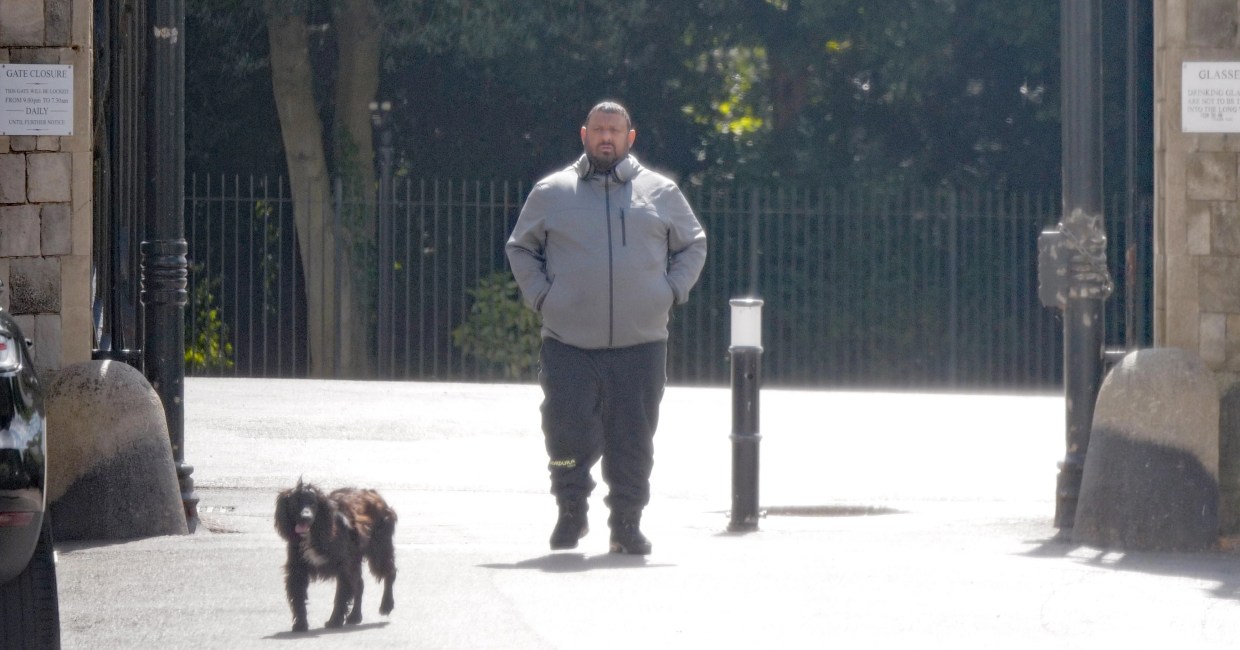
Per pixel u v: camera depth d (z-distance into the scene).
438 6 83.44
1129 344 35.25
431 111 91.06
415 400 59.97
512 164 91.69
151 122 32.94
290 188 88.31
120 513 31.08
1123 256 80.06
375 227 88.31
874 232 80.94
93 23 34.75
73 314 31.98
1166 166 32.12
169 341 32.94
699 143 92.25
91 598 25.50
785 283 87.69
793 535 33.16
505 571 27.89
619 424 29.86
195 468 43.16
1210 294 32.00
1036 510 37.72
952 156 91.50
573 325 29.58
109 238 35.91
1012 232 78.00
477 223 78.94
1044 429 54.56
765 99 92.88
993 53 88.19
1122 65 83.12
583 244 29.53
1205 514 30.73
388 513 24.28
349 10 86.06
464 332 80.62
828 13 85.56
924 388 83.00
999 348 80.31
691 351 87.62
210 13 85.19
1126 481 30.92
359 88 87.19
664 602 25.39
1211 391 30.98
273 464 44.28
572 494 30.11
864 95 91.38
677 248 30.50
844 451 49.19
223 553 29.41
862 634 23.28
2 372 18.84
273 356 91.38
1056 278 33.34
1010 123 90.19
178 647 22.28
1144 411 30.86
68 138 31.89
